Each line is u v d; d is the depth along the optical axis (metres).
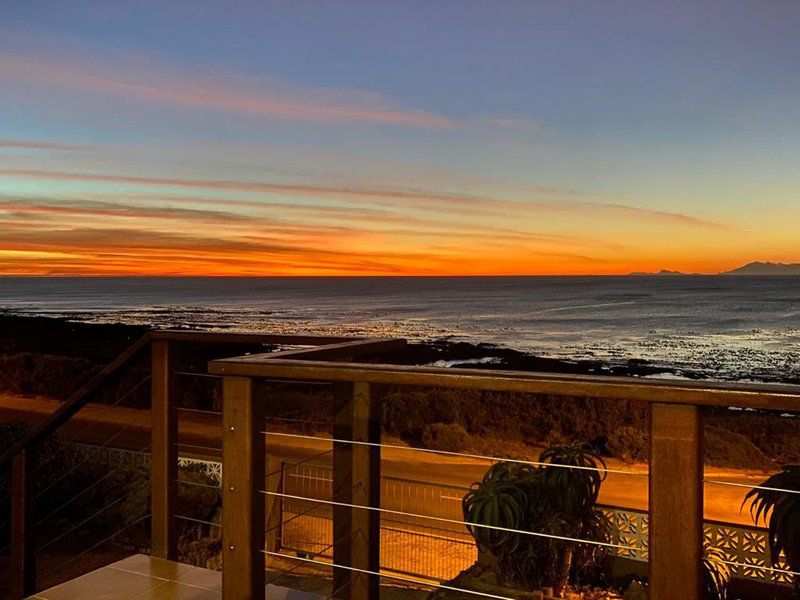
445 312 104.19
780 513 2.72
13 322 64.69
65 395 22.53
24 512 3.15
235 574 2.02
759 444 14.48
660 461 1.39
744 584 3.95
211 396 19.64
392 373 1.68
